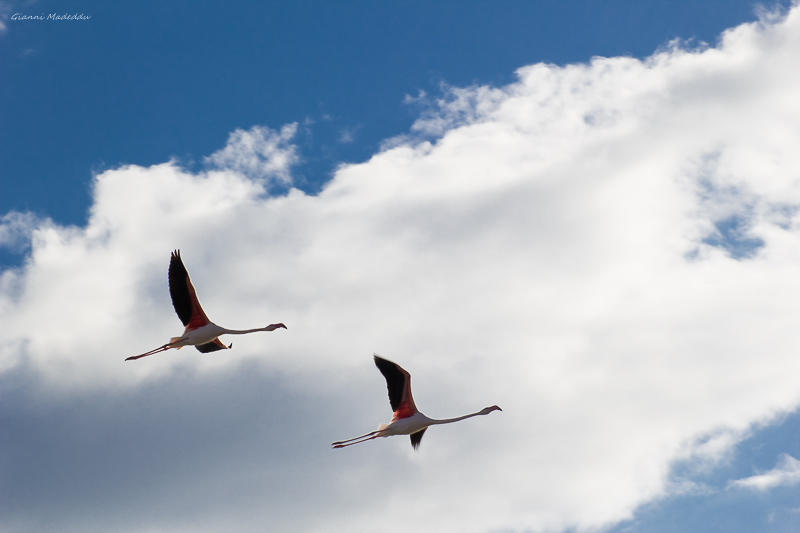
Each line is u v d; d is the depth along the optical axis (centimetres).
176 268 3800
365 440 3472
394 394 3566
